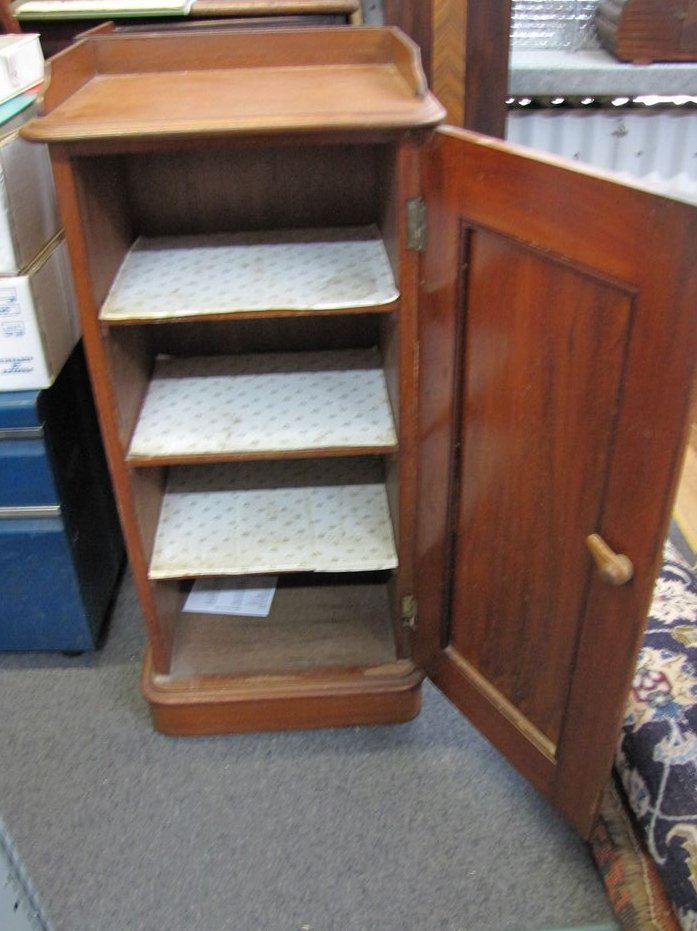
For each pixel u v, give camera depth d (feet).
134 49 3.80
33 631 5.02
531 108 6.03
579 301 2.77
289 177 4.28
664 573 4.90
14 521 4.59
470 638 4.12
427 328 3.52
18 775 4.54
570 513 3.16
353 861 4.09
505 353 3.18
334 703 4.61
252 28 4.26
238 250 4.14
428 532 4.04
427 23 4.19
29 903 2.97
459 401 3.54
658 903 3.61
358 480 4.91
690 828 3.53
